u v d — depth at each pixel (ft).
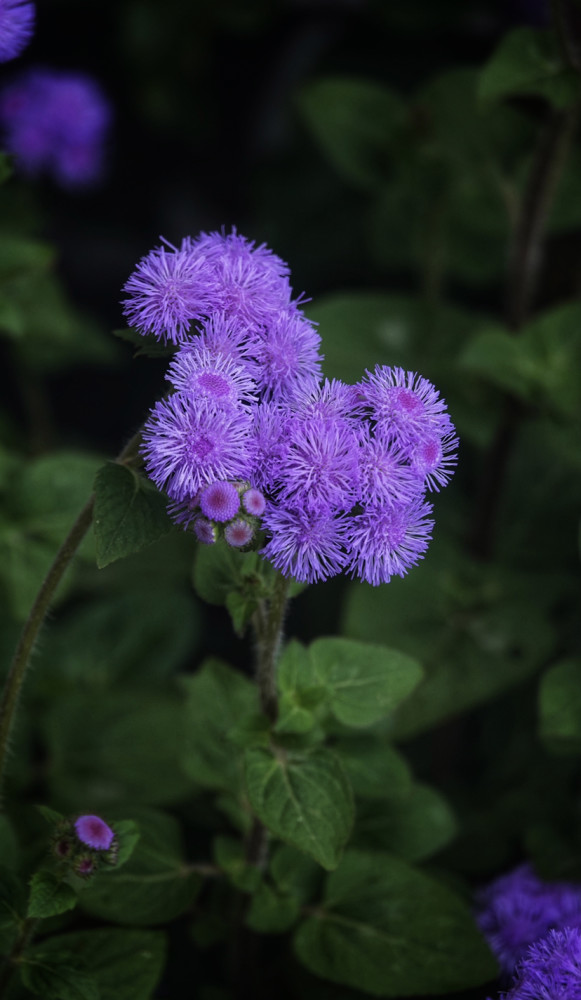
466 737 1.96
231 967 1.40
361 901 1.29
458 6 2.28
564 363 1.57
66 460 1.50
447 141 1.83
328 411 1.05
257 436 1.04
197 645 2.17
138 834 1.11
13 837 1.23
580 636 1.82
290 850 1.30
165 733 1.53
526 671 1.58
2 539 1.47
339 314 1.76
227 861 1.30
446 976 1.24
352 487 1.04
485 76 1.46
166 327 1.05
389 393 1.05
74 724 1.53
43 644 1.69
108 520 1.05
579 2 1.53
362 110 1.88
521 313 1.71
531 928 1.34
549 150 1.56
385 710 1.20
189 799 1.58
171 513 1.05
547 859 1.42
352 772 1.29
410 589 1.63
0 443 2.13
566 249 2.15
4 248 1.48
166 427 1.03
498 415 1.72
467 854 1.55
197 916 1.39
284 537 1.04
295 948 1.27
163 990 1.49
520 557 1.84
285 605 1.14
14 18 1.17
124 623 1.73
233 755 1.31
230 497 1.01
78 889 1.10
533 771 1.67
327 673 1.21
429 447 1.05
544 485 1.91
